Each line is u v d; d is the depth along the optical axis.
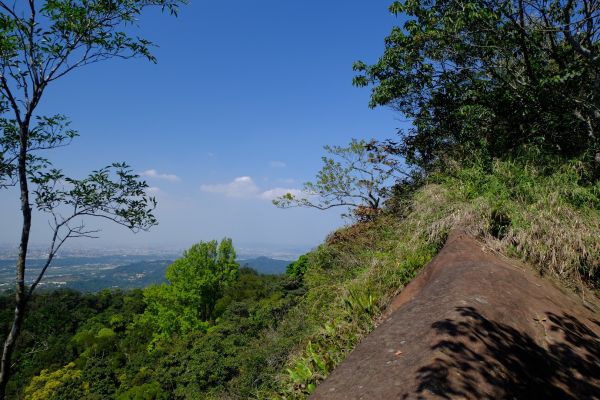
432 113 9.45
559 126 7.70
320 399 2.29
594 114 6.84
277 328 17.59
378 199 11.29
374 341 2.77
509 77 8.56
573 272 4.49
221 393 16.16
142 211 7.28
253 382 12.12
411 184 10.02
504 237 5.04
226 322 24.00
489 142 7.99
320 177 11.35
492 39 8.02
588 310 3.88
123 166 6.84
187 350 22.95
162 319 36.44
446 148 9.33
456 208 5.92
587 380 2.53
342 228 10.98
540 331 2.98
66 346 38.44
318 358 4.22
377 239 8.79
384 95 9.14
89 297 53.12
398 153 10.51
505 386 2.13
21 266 6.41
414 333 2.65
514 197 5.77
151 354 28.73
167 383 20.83
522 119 8.00
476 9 7.36
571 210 5.07
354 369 2.49
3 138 6.61
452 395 1.93
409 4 8.38
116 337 40.91
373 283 5.82
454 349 2.31
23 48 6.17
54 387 26.64
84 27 6.21
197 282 37.34
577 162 6.14
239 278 47.19
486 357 2.32
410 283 4.82
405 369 2.21
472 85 8.82
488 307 2.97
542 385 2.32
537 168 6.38
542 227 4.84
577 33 7.51
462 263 4.15
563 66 7.80
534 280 4.06
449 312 2.80
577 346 2.89
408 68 8.90
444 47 8.60
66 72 6.59
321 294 7.61
